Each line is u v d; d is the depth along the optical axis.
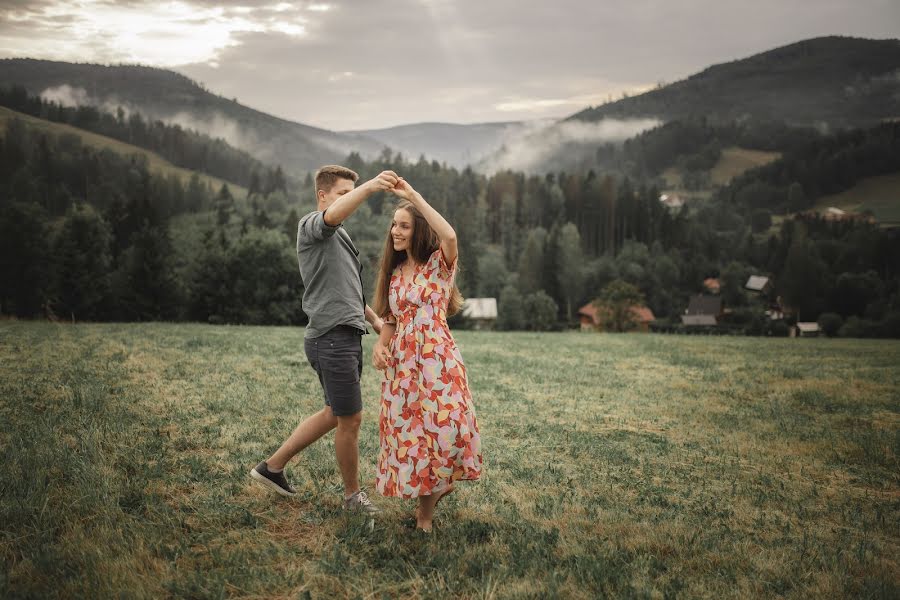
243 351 10.28
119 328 14.22
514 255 130.38
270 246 42.97
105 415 5.46
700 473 5.07
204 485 4.07
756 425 6.84
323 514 3.72
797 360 12.79
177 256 54.69
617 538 3.60
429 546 3.33
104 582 2.75
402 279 3.52
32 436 4.63
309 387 7.52
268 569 3.01
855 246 111.25
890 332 70.81
